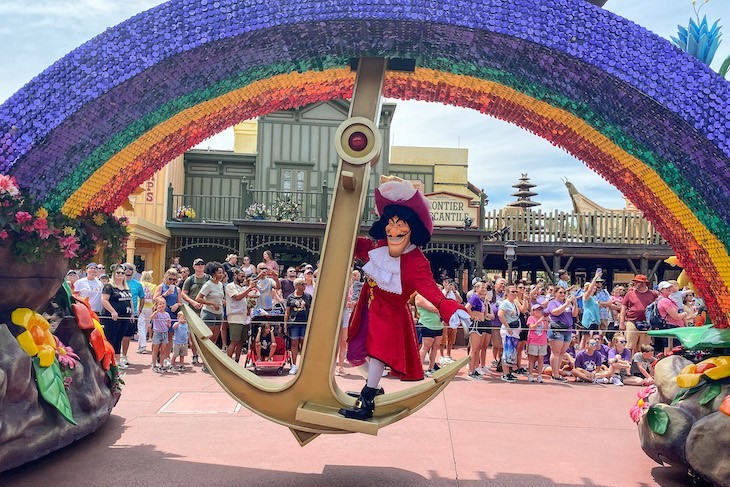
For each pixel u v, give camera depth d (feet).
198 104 15.48
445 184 87.56
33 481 14.30
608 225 63.72
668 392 15.94
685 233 15.19
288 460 16.51
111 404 19.12
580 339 37.52
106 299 28.91
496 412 23.24
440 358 36.35
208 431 19.21
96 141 14.78
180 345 31.04
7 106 13.56
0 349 13.67
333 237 13.05
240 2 13.12
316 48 13.94
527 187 86.48
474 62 14.06
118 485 14.19
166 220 65.05
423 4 12.62
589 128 14.82
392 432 19.71
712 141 12.20
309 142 74.28
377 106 13.79
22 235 14.42
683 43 15.35
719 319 15.60
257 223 60.29
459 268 68.59
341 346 30.66
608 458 17.49
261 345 30.83
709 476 13.73
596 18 12.53
